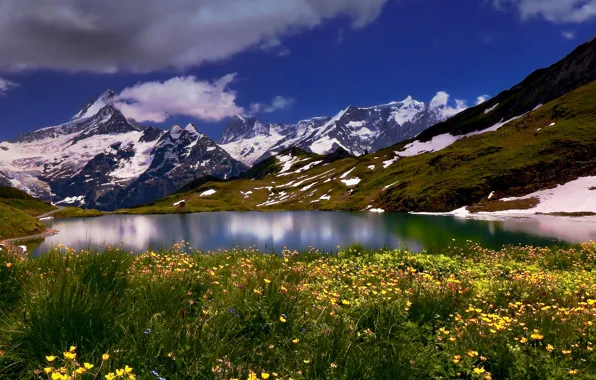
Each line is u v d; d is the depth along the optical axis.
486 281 11.84
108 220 134.38
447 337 6.21
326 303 7.12
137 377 3.87
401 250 18.77
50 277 6.20
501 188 104.38
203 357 4.32
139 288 6.50
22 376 3.95
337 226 75.88
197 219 121.56
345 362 4.58
